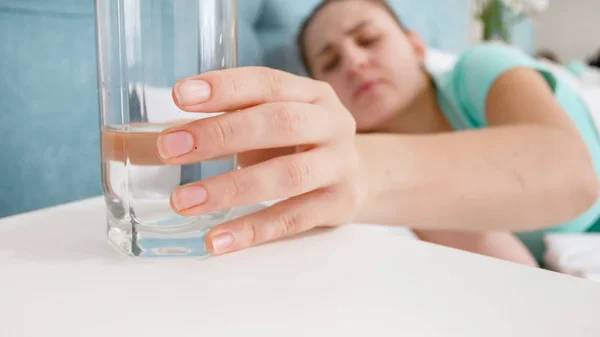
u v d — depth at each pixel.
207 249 0.26
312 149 0.30
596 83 1.77
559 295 0.22
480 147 0.49
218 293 0.21
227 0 0.26
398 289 0.22
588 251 0.70
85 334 0.17
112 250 0.27
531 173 0.49
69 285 0.22
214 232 0.27
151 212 0.25
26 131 0.46
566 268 0.66
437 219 0.43
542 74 0.92
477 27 1.90
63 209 0.36
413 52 1.02
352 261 0.26
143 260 0.26
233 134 0.25
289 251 0.27
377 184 0.38
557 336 0.18
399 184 0.40
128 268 0.24
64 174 0.50
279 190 0.28
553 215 0.52
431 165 0.43
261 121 0.26
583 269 0.64
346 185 0.31
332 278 0.23
